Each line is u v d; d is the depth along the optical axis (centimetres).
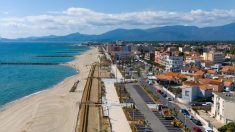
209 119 10562
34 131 9631
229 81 14925
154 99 13850
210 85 13888
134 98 14150
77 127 9762
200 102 12888
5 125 10362
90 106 12731
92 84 18450
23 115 11544
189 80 17250
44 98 14525
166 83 18038
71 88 17162
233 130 8831
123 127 9619
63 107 12688
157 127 9562
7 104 13500
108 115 11075
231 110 9800
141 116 10894
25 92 16550
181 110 11438
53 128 9900
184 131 9175
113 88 16938
